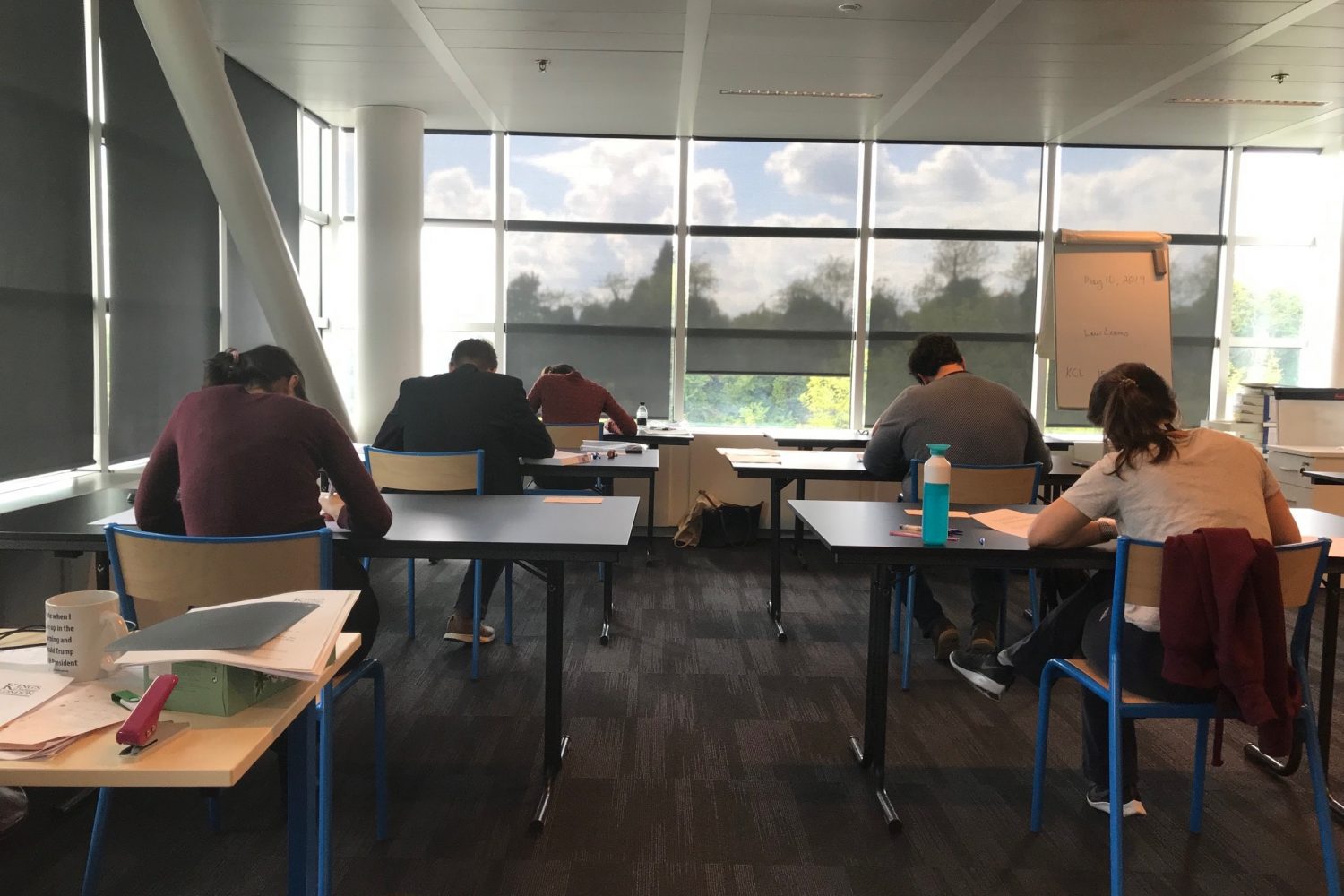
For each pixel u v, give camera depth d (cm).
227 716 107
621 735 275
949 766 259
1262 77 482
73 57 349
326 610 122
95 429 367
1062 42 434
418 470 316
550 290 629
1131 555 182
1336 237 616
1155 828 225
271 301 412
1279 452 495
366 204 568
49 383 338
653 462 384
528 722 283
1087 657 209
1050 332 580
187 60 335
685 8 399
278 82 516
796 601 438
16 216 319
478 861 204
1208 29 414
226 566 172
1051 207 632
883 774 232
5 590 276
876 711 233
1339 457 472
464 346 365
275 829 215
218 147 359
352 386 645
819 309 634
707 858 207
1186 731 285
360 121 566
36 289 330
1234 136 602
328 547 174
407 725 280
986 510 265
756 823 223
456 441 341
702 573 496
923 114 560
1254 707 167
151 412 405
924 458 320
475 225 623
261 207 383
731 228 629
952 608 431
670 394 639
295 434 204
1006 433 320
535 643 364
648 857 207
